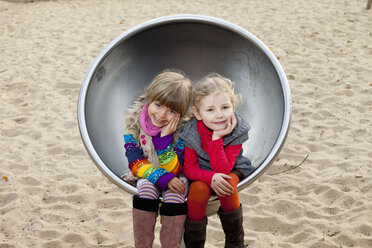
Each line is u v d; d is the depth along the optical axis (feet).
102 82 7.22
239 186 6.40
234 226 6.66
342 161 11.91
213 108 6.55
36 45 22.36
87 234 9.57
